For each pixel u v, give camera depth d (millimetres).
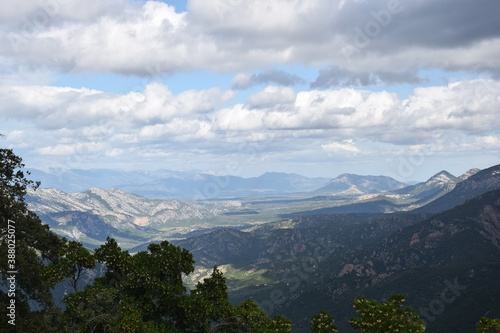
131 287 52719
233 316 50219
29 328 40438
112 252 52594
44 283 46156
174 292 52000
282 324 47438
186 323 51719
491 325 38094
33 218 50656
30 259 44125
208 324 52562
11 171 49750
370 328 38406
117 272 55000
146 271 52562
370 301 40438
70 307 48812
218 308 51781
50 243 51781
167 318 54219
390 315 38500
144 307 50969
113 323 46531
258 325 49125
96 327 49125
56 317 46688
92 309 49438
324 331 42562
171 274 54750
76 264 52188
